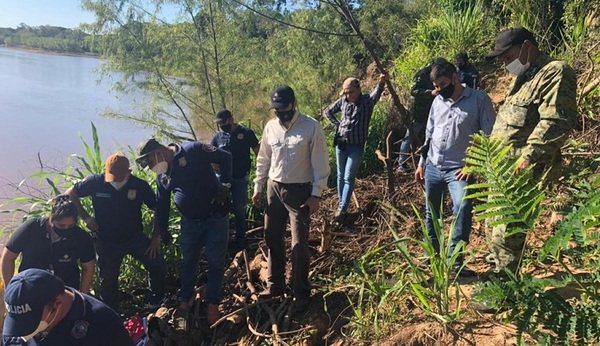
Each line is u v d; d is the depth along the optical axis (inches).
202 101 335.3
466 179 129.8
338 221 208.8
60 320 88.8
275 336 138.3
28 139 514.6
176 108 335.0
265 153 154.3
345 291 147.9
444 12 357.1
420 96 246.7
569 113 102.6
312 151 141.3
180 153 151.9
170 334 148.4
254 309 157.1
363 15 400.8
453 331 109.6
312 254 184.7
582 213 74.1
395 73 371.2
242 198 207.3
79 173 201.8
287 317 145.3
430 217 147.1
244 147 205.8
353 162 209.3
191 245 157.5
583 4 244.8
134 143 492.1
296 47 378.0
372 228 199.8
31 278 84.9
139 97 334.3
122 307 179.9
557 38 258.8
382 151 285.3
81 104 780.0
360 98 209.2
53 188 190.1
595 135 183.2
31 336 85.3
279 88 138.0
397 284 122.4
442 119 136.6
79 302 90.8
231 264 192.5
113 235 163.5
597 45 213.0
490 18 336.5
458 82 132.3
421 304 120.6
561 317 74.7
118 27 312.7
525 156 103.4
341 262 173.3
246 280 177.3
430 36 359.6
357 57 452.1
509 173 88.0
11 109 697.0
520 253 112.0
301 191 143.9
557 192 146.6
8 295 83.7
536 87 108.1
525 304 78.4
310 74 377.1
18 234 142.3
